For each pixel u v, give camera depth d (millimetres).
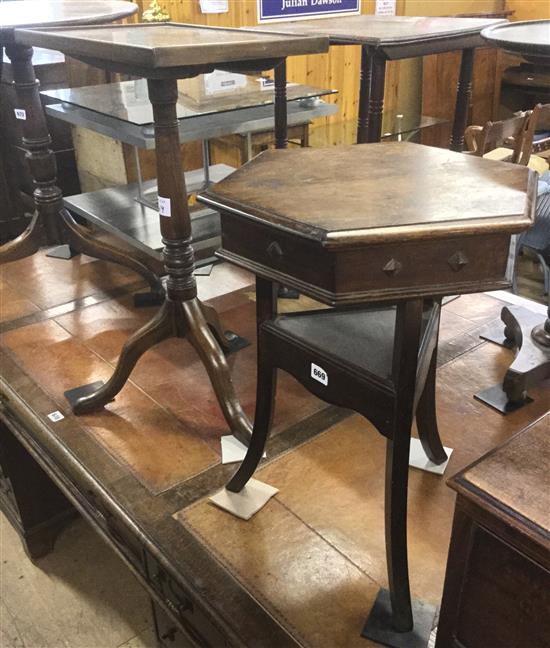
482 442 1417
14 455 1729
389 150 1115
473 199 862
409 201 859
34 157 1973
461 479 723
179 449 1419
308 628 1010
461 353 1758
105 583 1821
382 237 765
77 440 1447
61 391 1625
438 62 3752
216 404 1578
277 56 1260
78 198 2268
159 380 1679
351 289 806
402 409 883
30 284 2223
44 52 2820
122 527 1258
